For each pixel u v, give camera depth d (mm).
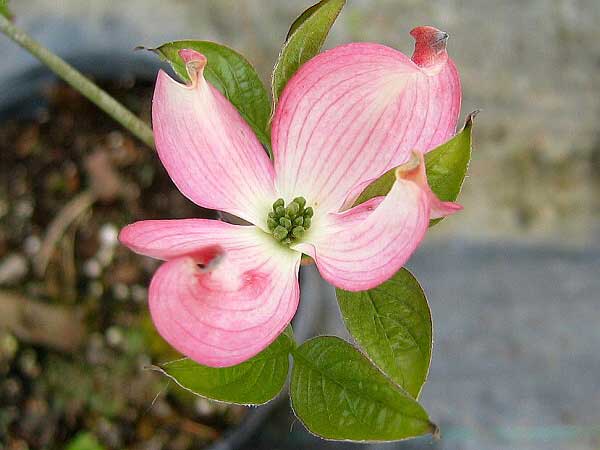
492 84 396
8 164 333
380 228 157
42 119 338
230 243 173
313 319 352
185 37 379
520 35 399
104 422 312
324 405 168
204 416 313
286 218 177
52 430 312
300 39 170
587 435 374
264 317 160
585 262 397
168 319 142
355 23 389
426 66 166
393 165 177
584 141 398
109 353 314
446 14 396
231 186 177
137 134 215
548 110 397
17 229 327
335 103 173
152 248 150
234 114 175
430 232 392
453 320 385
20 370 316
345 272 165
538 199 395
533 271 394
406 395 160
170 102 161
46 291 320
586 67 401
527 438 373
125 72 329
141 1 380
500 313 387
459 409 375
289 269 177
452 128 173
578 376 381
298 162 180
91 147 334
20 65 355
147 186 330
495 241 393
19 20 366
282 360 175
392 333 177
